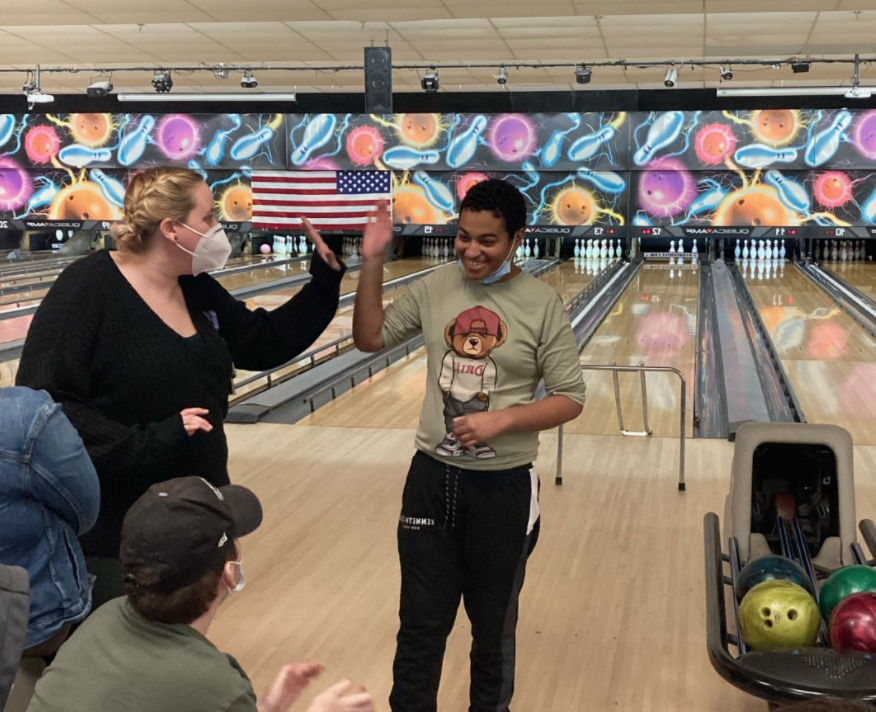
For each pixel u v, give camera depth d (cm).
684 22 795
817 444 324
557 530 416
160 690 138
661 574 369
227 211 1253
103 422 193
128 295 200
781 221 1152
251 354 230
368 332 232
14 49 934
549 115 1177
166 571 140
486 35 858
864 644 238
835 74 1076
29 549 176
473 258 215
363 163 1215
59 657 144
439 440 222
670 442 557
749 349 809
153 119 1249
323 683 285
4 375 678
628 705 274
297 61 1015
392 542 400
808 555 310
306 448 547
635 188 1172
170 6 695
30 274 1182
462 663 298
